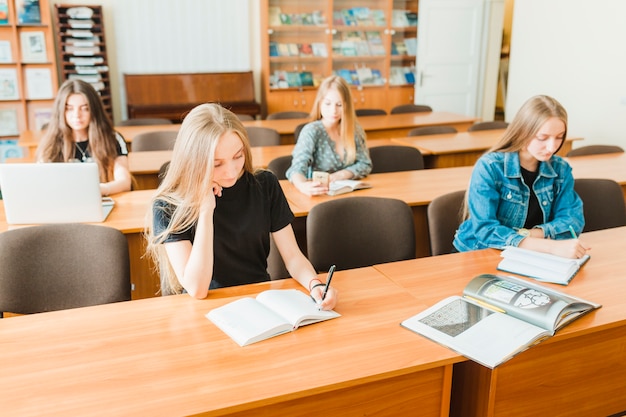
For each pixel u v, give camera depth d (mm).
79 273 1987
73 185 2422
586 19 5598
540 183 2295
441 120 5449
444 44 7184
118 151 3141
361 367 1353
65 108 2951
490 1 7270
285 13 6613
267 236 1914
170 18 6246
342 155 3312
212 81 6371
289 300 1645
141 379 1296
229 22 6473
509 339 1465
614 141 5484
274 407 1292
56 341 1458
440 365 1396
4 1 5363
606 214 2822
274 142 4320
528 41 6336
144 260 2703
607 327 1586
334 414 1354
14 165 2363
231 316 1564
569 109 5922
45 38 5590
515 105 6637
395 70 7254
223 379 1298
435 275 1919
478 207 2232
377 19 6965
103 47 5898
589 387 1676
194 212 1684
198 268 1658
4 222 2488
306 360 1379
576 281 1874
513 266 1958
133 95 6090
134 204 2797
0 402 1210
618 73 5348
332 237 2381
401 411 1421
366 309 1655
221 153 1597
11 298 1946
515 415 1582
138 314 1607
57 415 1170
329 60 6805
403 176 3441
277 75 6734
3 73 5555
